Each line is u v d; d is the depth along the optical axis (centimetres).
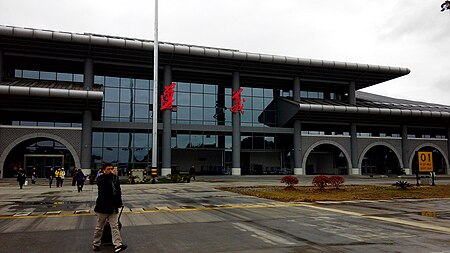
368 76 5356
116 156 4381
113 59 4362
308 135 5131
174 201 1728
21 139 3959
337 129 5416
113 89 4575
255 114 5172
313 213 1294
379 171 5853
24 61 4312
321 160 5925
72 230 972
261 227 1010
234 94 4841
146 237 874
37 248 763
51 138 4075
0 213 1317
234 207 1481
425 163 2912
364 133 5550
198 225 1047
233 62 4659
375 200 1753
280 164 5269
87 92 3891
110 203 721
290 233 921
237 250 742
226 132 4894
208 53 4425
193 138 4756
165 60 4481
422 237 872
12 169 4044
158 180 3597
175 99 4812
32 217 1214
